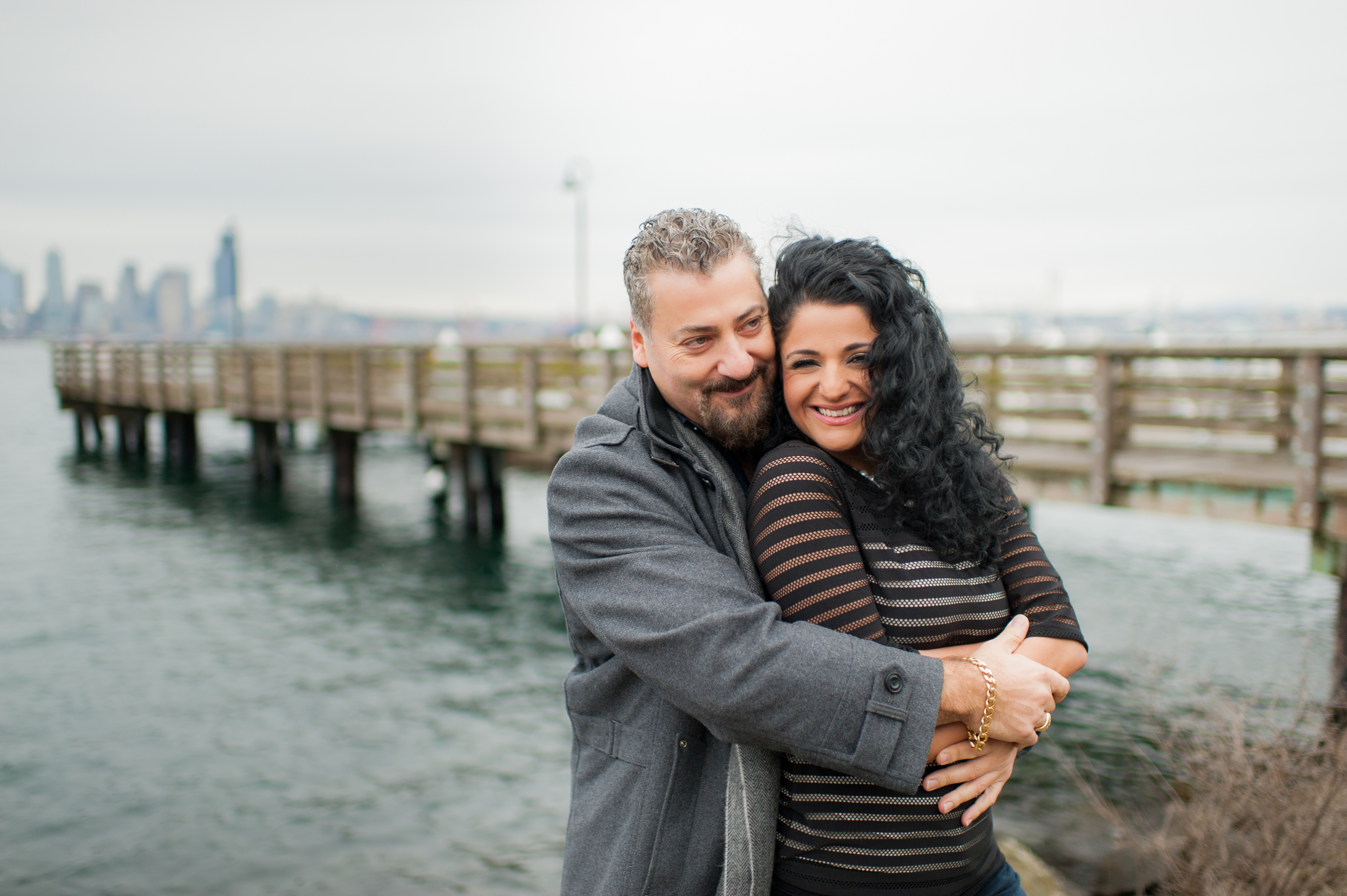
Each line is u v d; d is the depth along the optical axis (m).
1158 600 8.87
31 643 8.51
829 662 1.22
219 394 20.16
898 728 1.23
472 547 12.98
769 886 1.39
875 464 1.49
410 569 11.72
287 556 12.54
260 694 7.14
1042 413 8.02
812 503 1.37
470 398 13.17
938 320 1.47
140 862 4.68
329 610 9.70
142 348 23.00
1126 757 4.75
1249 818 3.11
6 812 5.24
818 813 1.37
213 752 6.03
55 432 31.00
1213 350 6.79
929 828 1.35
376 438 28.64
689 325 1.39
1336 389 6.08
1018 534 1.51
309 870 4.58
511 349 12.47
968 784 1.35
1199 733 3.53
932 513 1.39
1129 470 7.14
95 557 12.51
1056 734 5.29
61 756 5.98
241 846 4.81
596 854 1.45
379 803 5.29
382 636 8.70
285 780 5.61
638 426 1.46
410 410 14.21
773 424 1.55
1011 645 1.37
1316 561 6.21
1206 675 5.04
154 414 34.88
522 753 5.98
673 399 1.46
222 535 14.03
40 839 4.91
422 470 21.44
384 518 15.22
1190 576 10.02
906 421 1.40
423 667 7.77
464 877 4.48
